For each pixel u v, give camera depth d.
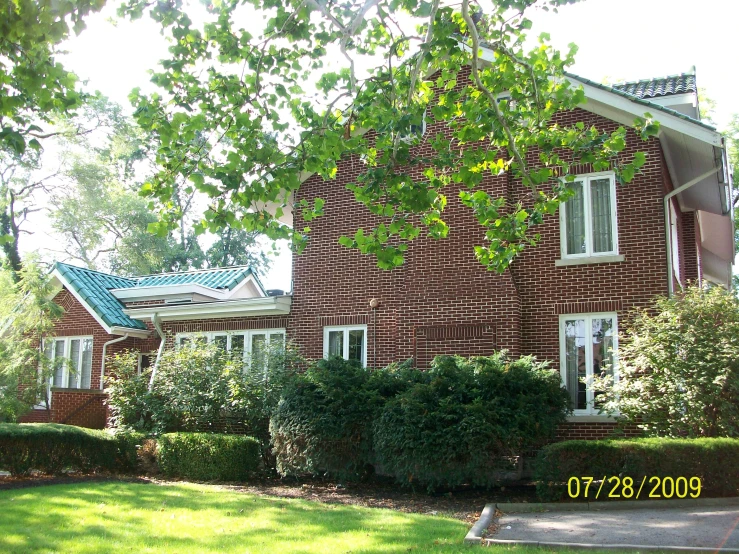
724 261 25.61
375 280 17.28
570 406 13.84
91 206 36.22
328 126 10.90
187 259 47.94
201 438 15.58
